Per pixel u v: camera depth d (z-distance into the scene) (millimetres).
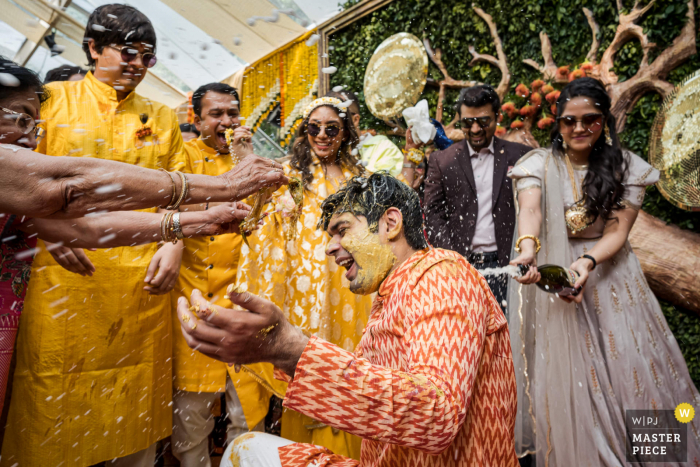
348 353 1057
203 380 2525
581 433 2305
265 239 2465
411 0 5207
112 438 2156
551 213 2592
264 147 5926
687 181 3580
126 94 2324
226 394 2594
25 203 1114
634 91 4066
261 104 5625
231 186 1365
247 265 2465
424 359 1093
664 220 3846
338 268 2480
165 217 1763
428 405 1010
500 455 1248
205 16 5035
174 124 2492
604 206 2490
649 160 3840
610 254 2457
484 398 1242
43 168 1121
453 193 3262
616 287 2484
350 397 1010
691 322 3650
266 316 1002
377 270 1330
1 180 1093
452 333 1116
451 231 3242
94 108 2232
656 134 3812
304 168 2594
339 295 2465
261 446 1467
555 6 4570
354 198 1368
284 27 5227
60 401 2055
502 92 4758
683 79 3701
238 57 5594
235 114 3053
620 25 4152
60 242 1775
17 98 1514
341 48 5504
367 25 5395
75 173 1148
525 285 2594
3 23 5008
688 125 3615
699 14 3877
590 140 2520
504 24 4797
